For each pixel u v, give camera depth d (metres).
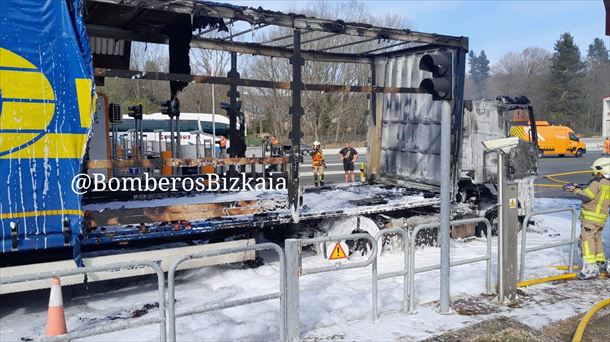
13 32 5.47
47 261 6.04
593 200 7.69
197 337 5.46
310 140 48.59
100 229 6.68
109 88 35.25
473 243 10.23
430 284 7.38
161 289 4.52
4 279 3.79
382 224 9.07
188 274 7.80
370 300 6.63
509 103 10.77
